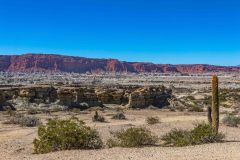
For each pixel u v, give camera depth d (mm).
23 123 33562
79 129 18094
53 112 48469
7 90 52688
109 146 18812
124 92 61344
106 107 57719
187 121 33938
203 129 20344
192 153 15844
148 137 19688
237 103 67312
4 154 17781
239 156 14727
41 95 54656
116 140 20547
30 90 54031
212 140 20047
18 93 53625
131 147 18453
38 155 16406
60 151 16922
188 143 19406
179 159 14445
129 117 43938
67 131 17828
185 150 16875
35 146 18094
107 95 59938
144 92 60750
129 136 19094
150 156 15289
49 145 17641
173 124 30844
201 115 46656
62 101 55156
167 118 42094
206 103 70562
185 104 66938
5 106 49000
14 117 37188
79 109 52500
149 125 30578
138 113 50062
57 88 58031
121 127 29078
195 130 20391
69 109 52438
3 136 26359
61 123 18219
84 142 17859
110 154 15938
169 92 74438
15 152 18391
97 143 18469
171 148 17781
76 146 17781
